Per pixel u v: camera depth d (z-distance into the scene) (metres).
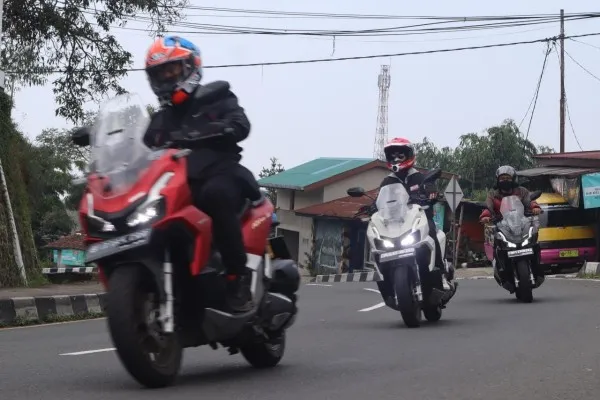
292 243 48.88
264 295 7.04
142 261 5.84
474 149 47.97
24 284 18.14
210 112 6.49
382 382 6.57
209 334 6.30
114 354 8.63
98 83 25.30
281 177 49.59
